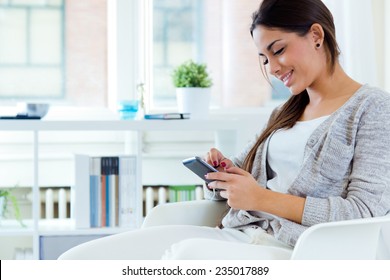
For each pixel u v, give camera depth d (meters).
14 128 3.14
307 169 2.07
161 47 3.89
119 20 3.81
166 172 3.86
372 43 3.66
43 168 3.75
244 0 3.91
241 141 3.28
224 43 3.92
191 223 2.37
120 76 3.83
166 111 3.87
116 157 3.33
